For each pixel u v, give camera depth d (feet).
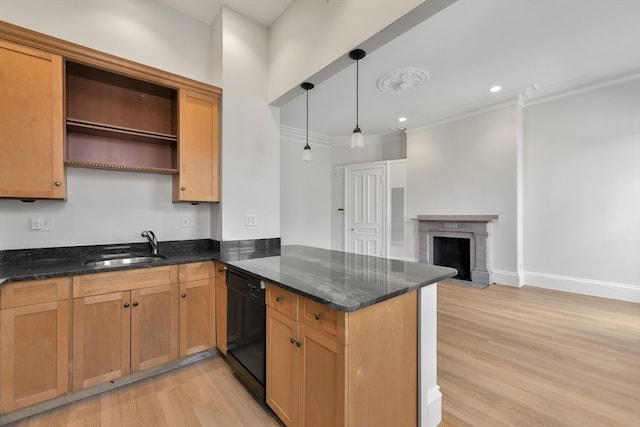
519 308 11.03
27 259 6.81
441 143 16.39
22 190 6.04
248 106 9.22
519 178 13.71
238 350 6.38
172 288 6.92
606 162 12.01
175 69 8.69
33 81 6.15
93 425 5.22
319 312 4.16
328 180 21.07
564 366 7.07
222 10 8.66
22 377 5.29
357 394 3.89
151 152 8.58
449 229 15.87
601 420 5.29
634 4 7.34
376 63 10.27
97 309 5.98
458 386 6.32
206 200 8.52
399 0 5.49
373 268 5.92
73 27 7.13
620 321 9.73
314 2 7.66
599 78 11.65
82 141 7.55
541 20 7.98
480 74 11.16
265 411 5.61
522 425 5.20
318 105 14.30
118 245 8.00
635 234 11.48
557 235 13.23
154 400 5.90
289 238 18.99
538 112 13.66
